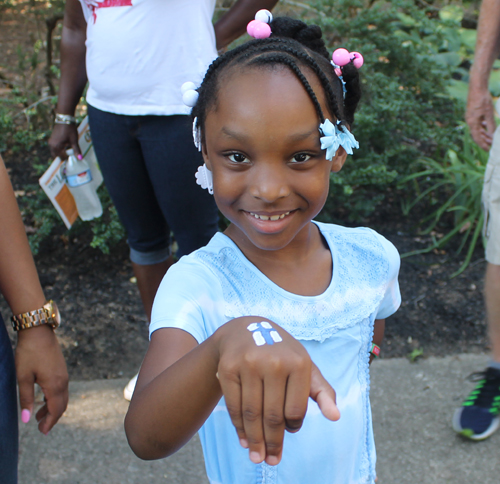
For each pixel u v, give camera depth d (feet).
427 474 6.72
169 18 6.20
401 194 12.13
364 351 4.10
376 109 10.37
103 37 6.35
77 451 7.00
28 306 4.09
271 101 3.16
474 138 8.07
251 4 6.88
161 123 6.53
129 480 6.64
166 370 2.69
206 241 7.25
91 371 8.23
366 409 4.14
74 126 7.77
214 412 3.72
